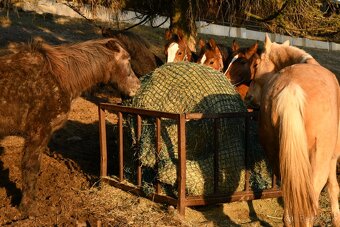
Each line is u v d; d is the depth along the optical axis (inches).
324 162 171.0
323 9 557.6
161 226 204.8
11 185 257.6
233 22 490.0
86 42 247.0
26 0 493.0
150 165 231.0
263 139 182.4
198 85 228.7
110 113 423.5
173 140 226.7
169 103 230.4
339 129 186.5
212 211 231.0
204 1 457.1
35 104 220.5
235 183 227.9
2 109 216.5
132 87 250.5
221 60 383.9
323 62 987.3
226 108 226.1
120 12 481.7
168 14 510.0
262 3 460.4
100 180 260.1
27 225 203.2
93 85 247.3
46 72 224.2
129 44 367.2
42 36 701.9
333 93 172.9
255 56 255.9
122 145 247.6
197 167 221.6
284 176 159.3
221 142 225.8
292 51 225.5
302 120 160.4
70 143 343.0
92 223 207.5
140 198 235.8
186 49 410.9
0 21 732.0
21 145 325.4
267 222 223.0
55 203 229.8
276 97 167.5
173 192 224.7
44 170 277.9
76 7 482.3
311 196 157.5
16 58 223.5
